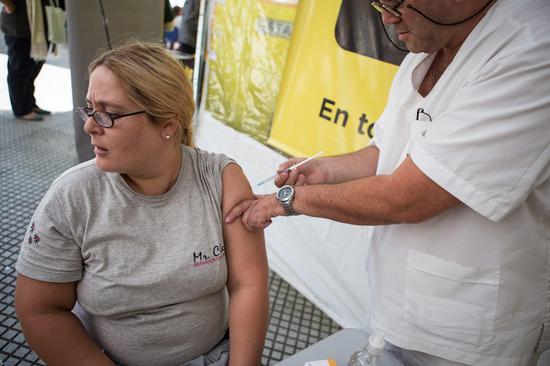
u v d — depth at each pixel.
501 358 0.85
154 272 0.85
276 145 1.97
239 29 2.03
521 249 0.79
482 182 0.68
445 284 0.84
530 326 0.85
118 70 0.75
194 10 2.28
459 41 0.80
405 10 0.74
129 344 0.89
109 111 0.76
